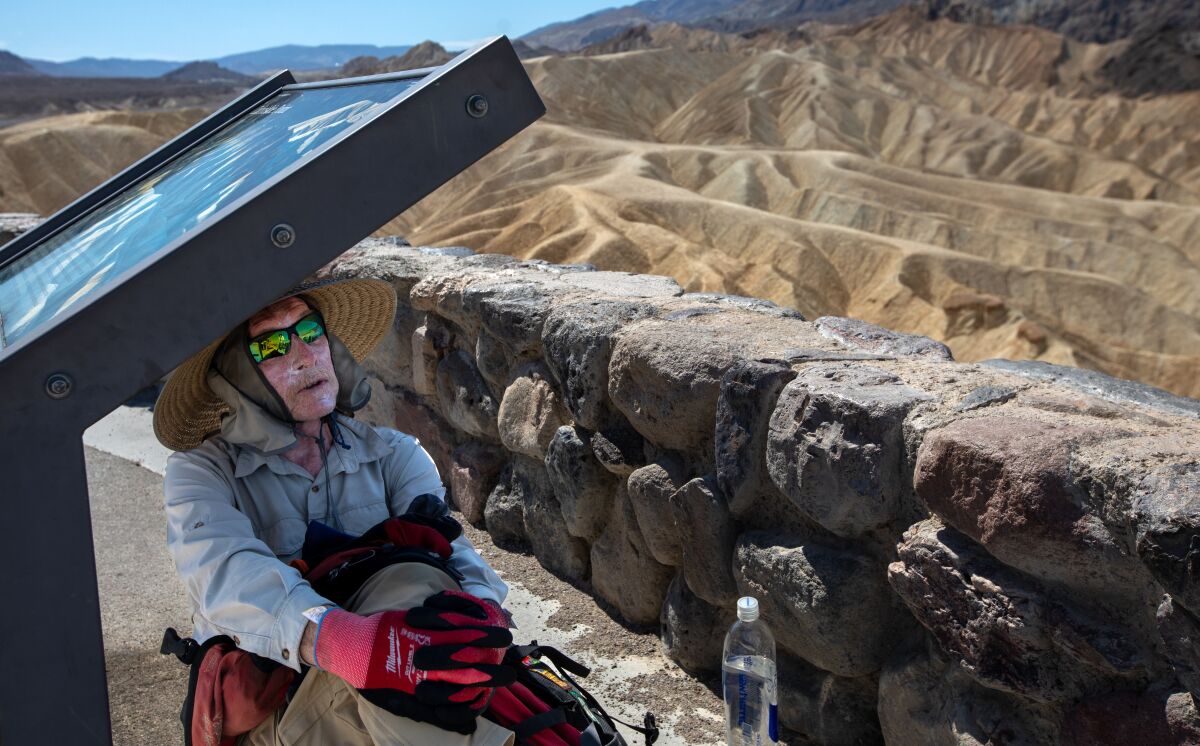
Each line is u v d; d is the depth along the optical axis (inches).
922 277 3750.0
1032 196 5255.9
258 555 66.0
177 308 46.9
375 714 59.7
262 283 47.9
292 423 74.9
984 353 3299.7
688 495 112.7
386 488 81.1
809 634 98.0
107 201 79.3
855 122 7411.4
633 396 121.0
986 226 4724.4
